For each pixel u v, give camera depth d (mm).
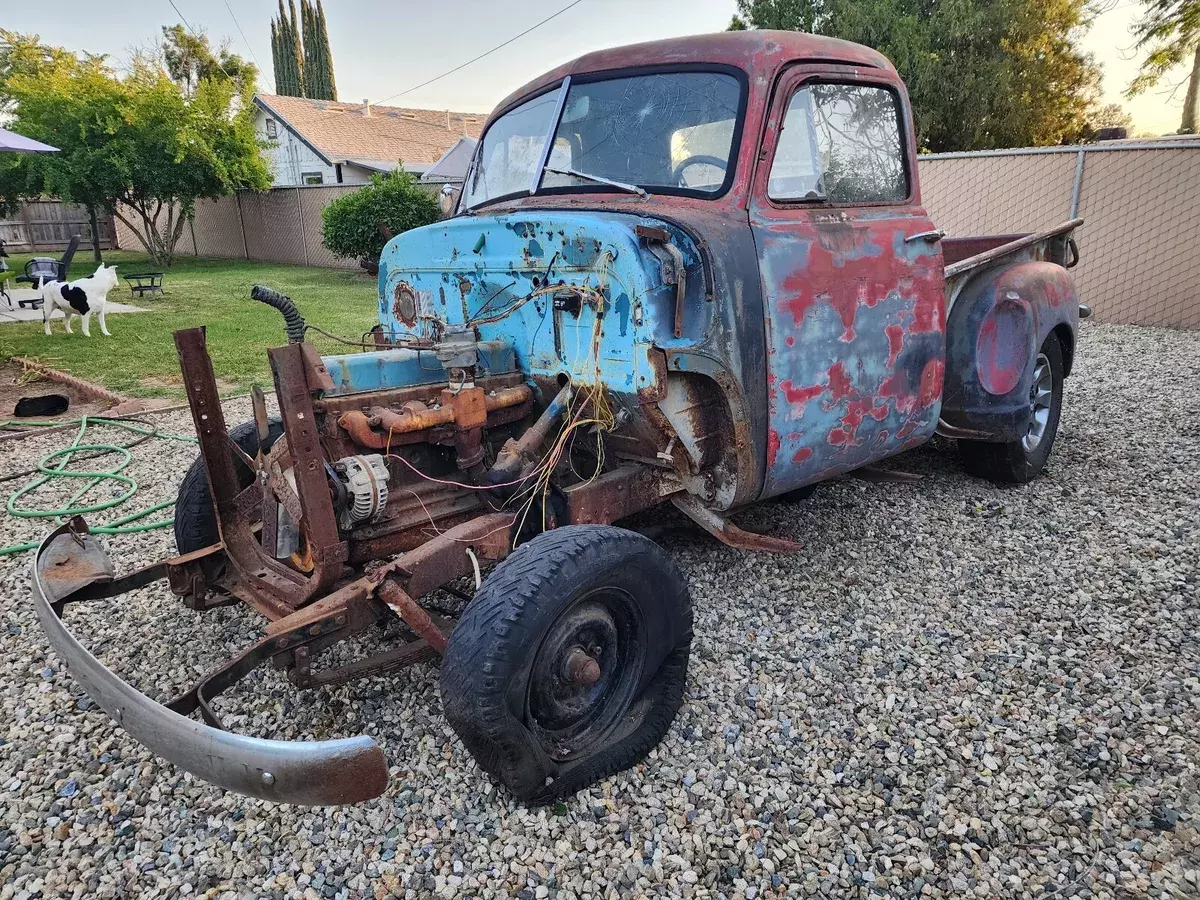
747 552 3998
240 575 2830
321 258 21109
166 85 19078
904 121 3746
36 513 4473
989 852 2219
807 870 2178
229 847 2273
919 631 3297
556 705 2410
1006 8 17406
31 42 26094
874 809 2381
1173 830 2262
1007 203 11016
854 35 18297
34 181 18719
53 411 6758
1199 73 16594
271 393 7086
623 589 2447
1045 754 2578
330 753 1840
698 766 2562
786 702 2865
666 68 3246
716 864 2199
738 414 2891
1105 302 10516
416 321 3539
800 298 3055
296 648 2320
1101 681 2930
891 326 3500
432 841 2279
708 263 2740
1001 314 4312
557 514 2928
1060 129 20172
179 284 16109
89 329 10320
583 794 2445
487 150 3865
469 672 2160
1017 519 4336
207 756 1887
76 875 2188
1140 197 10008
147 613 3523
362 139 29141
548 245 2895
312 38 51250
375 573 2443
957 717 2766
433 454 2895
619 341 2732
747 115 2996
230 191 20500
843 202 3418
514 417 3053
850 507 4551
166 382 7668
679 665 2678
